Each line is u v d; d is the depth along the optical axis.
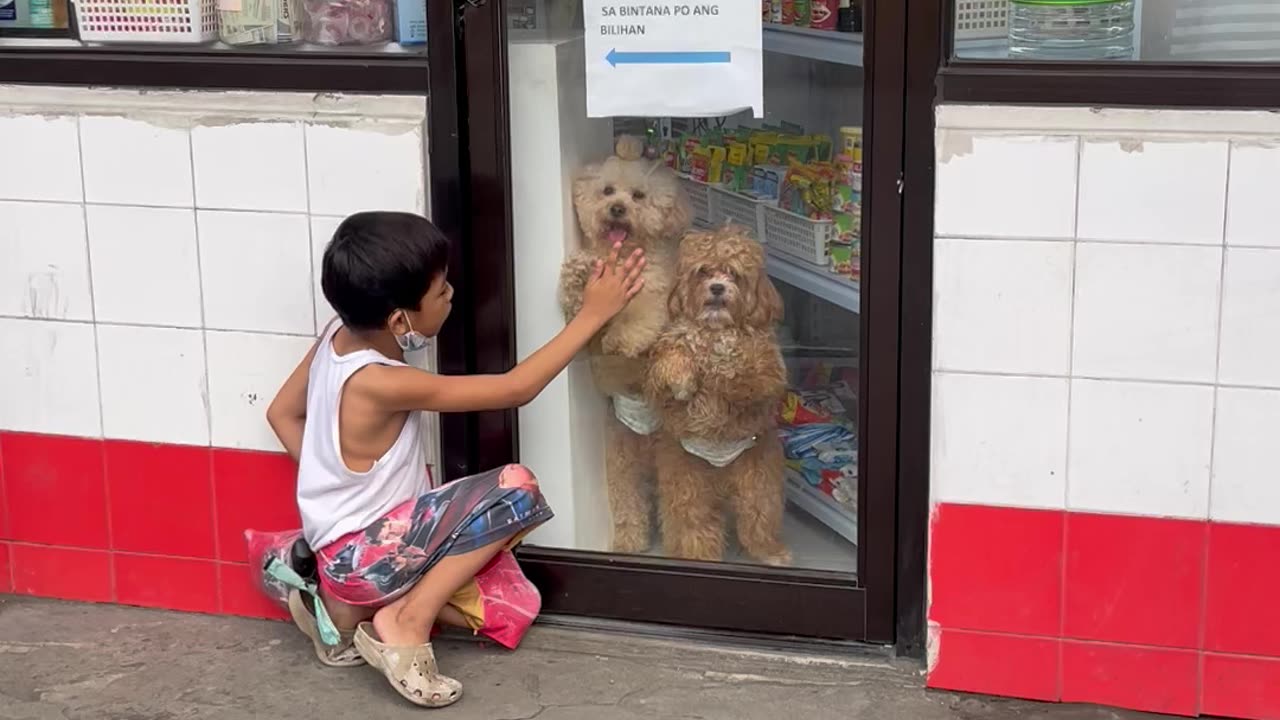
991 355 2.92
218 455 3.40
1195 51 2.89
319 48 3.22
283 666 3.26
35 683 3.21
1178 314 2.82
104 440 3.46
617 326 3.24
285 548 3.22
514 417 3.32
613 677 3.16
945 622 3.06
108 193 3.32
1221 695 2.96
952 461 2.98
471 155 3.17
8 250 3.40
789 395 3.21
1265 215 2.75
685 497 3.34
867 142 2.93
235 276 3.29
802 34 2.99
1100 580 2.97
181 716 3.06
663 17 3.04
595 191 3.19
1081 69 2.79
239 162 3.23
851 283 3.07
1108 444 2.91
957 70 2.84
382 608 3.11
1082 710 3.02
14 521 3.57
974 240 2.88
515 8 3.12
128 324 3.38
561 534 3.40
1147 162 2.78
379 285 2.91
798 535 3.28
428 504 3.10
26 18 3.32
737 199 3.15
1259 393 2.82
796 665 3.19
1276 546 2.87
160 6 3.24
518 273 3.27
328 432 3.06
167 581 3.51
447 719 3.01
